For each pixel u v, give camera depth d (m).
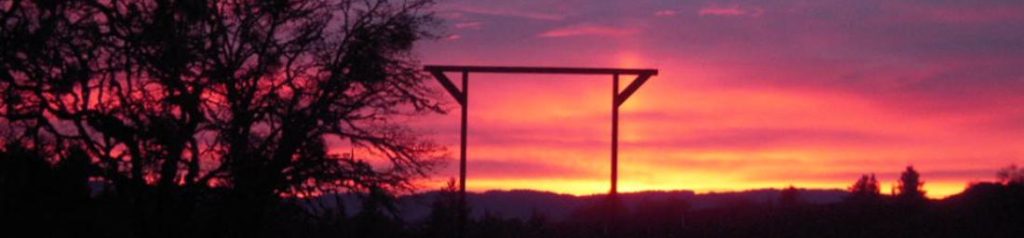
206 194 27.08
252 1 27.22
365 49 27.67
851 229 75.44
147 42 25.73
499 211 64.56
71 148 26.52
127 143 26.48
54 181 26.41
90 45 25.98
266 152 27.02
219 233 26.94
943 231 67.06
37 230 26.09
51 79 25.56
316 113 27.25
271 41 27.38
